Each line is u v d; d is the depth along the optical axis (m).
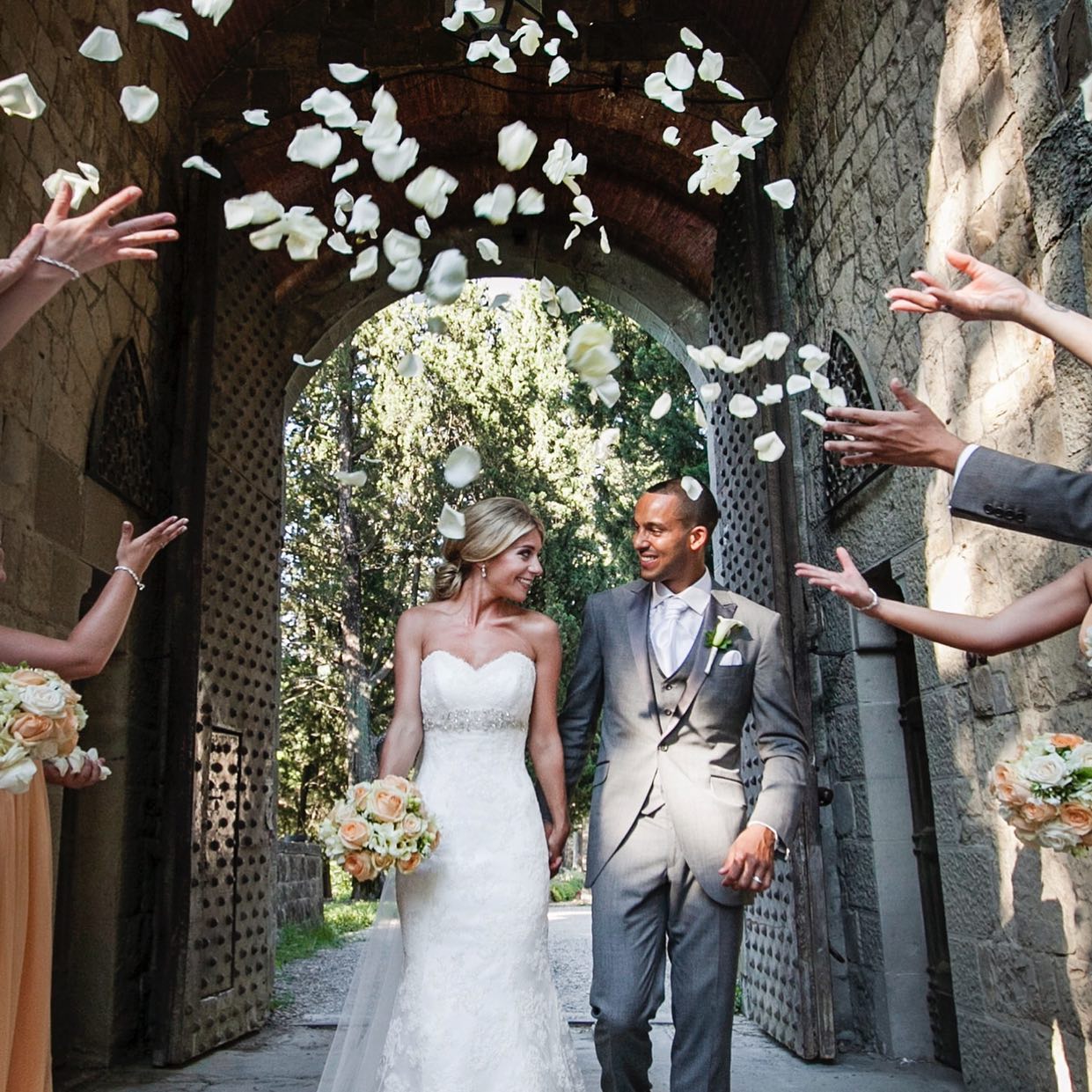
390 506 19.38
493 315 18.34
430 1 6.66
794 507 5.45
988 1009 4.01
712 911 2.85
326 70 6.57
